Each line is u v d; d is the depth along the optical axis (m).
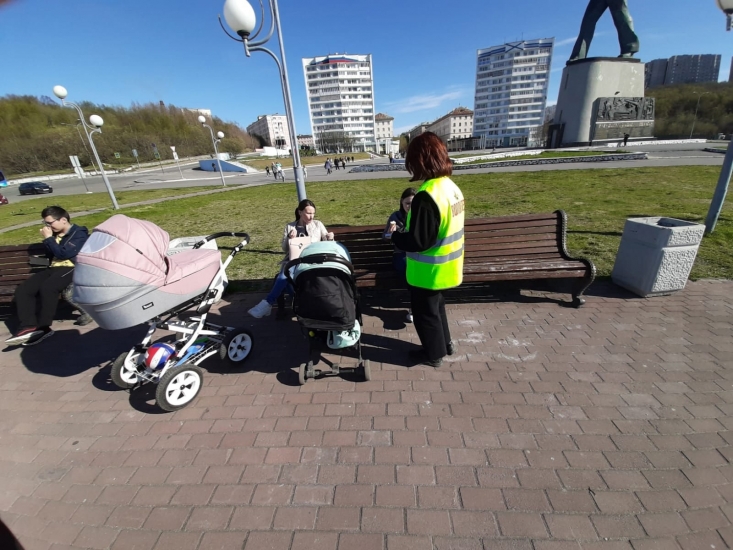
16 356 3.71
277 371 3.17
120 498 2.07
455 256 2.63
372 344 3.49
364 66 113.94
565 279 4.56
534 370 2.96
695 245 3.86
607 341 3.30
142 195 21.95
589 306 3.96
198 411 2.72
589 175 15.41
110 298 2.37
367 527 1.82
